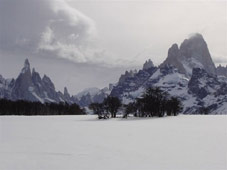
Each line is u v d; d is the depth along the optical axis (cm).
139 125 7388
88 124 8100
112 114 14188
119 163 2617
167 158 2817
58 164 2592
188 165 2520
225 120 9625
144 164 2575
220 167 2441
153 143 3812
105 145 3666
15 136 4781
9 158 2858
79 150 3297
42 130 5959
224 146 3503
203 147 3444
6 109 19850
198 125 7044
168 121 9300
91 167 2480
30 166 2525
